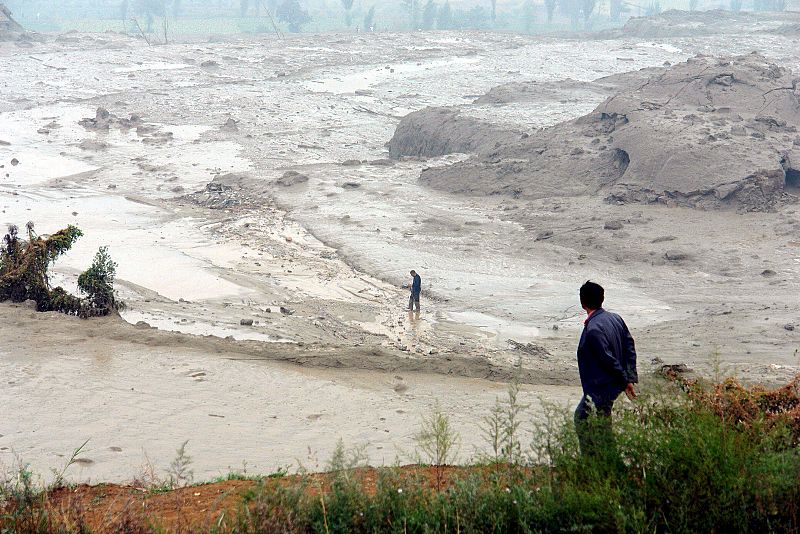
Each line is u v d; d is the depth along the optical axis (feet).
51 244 107.86
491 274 131.54
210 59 431.84
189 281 128.26
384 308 117.60
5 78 363.56
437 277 130.52
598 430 32.91
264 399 75.82
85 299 104.17
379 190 189.67
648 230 146.41
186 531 30.81
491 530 29.84
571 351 99.81
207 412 71.67
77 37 504.84
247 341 94.63
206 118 295.07
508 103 284.41
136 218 172.45
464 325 109.91
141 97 326.85
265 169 222.07
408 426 69.00
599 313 38.99
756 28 506.07
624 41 491.31
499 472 34.47
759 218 150.10
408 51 459.32
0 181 205.98
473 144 233.35
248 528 29.81
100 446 62.80
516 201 174.70
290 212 174.09
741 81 201.46
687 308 113.19
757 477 28.81
